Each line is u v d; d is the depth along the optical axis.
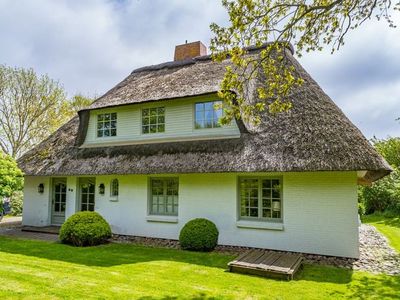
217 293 5.66
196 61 14.64
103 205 12.49
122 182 12.23
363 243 11.07
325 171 8.35
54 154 13.69
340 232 8.61
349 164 7.80
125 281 6.25
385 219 19.70
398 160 24.73
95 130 13.45
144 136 12.21
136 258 8.52
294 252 9.06
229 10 6.43
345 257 8.50
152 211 11.70
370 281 6.59
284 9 6.61
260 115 10.13
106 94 14.44
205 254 9.07
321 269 7.61
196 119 11.31
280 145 9.02
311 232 8.92
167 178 11.55
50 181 14.34
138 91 13.03
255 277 6.78
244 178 10.21
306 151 8.49
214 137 10.62
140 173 10.57
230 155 9.52
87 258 8.41
